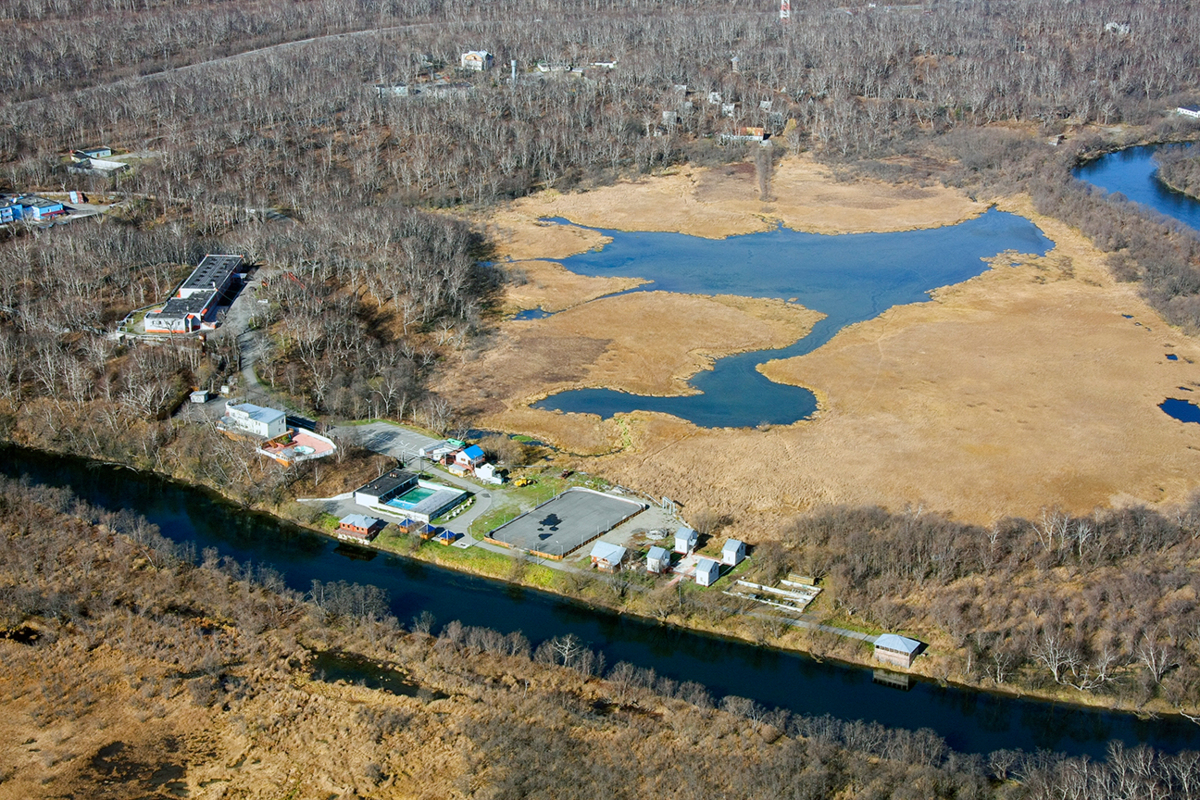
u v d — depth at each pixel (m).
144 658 156.25
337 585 172.25
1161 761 130.25
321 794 130.75
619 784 130.50
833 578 169.62
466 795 129.88
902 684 151.62
